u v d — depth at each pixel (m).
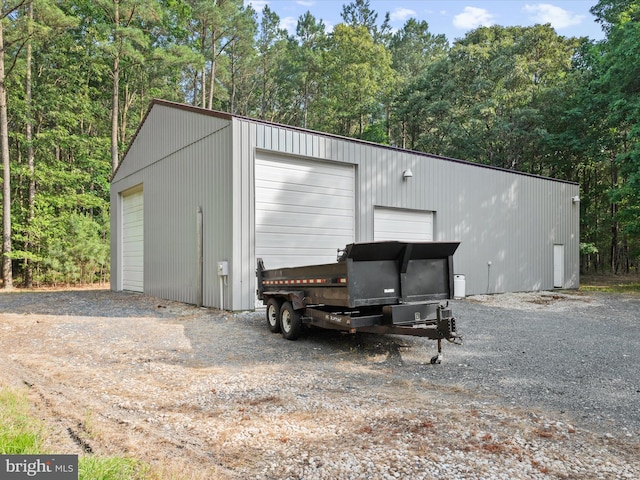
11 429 3.21
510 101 26.78
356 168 12.30
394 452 3.07
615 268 30.03
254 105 48.19
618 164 20.36
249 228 10.02
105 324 8.60
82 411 3.93
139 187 15.31
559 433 3.47
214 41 33.91
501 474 2.77
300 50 44.75
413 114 32.22
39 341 7.15
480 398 4.40
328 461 2.94
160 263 13.41
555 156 27.67
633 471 2.85
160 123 13.44
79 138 23.77
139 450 3.10
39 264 20.86
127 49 22.66
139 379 5.04
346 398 4.33
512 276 17.09
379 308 6.50
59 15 19.72
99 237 23.69
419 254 6.34
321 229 11.55
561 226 19.36
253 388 4.68
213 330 8.01
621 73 19.56
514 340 7.40
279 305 7.71
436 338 5.75
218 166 10.38
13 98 21.44
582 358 6.17
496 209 16.62
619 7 24.25
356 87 36.69
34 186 21.95
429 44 53.75
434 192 14.51
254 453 3.08
